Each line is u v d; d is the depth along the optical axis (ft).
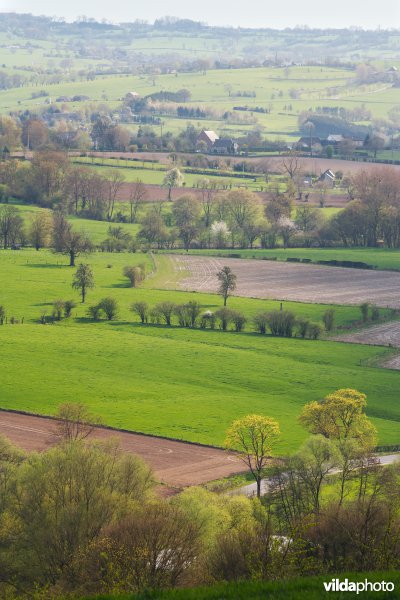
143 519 641.81
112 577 564.30
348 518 630.33
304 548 616.39
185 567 598.75
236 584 427.33
